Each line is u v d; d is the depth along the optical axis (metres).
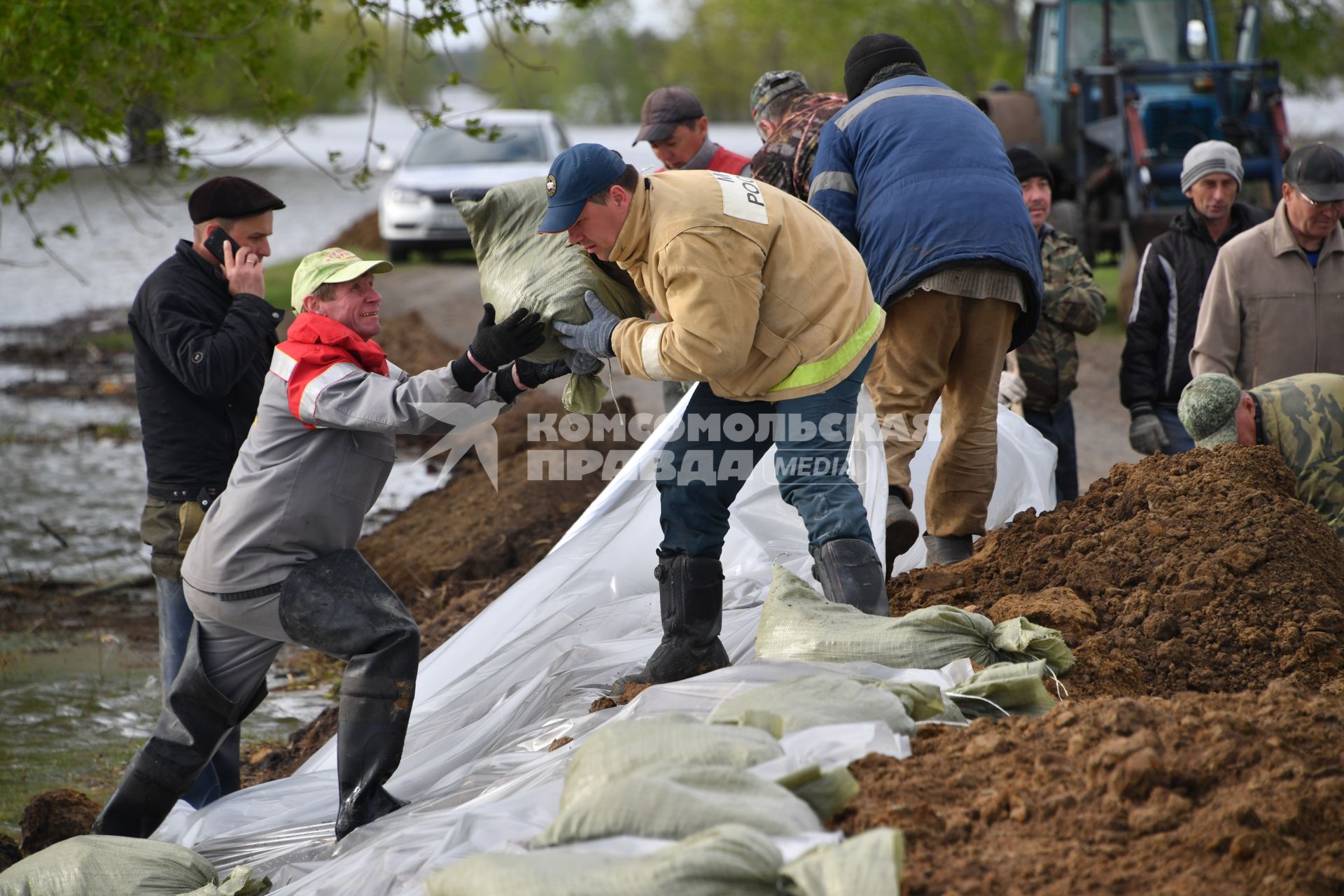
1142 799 6.49
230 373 11.02
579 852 6.31
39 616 17.94
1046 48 35.81
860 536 9.38
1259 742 6.71
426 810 8.89
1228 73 31.77
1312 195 12.48
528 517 19.28
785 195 9.04
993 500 13.15
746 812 6.32
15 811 12.03
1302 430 10.98
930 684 8.07
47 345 39.25
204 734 9.98
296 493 9.34
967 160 10.49
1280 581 9.66
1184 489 10.64
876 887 5.60
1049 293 14.94
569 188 8.34
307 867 8.73
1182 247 14.91
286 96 21.31
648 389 20.17
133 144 21.72
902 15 59.44
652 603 11.64
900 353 10.88
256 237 11.62
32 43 18.92
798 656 8.95
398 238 43.56
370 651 9.30
